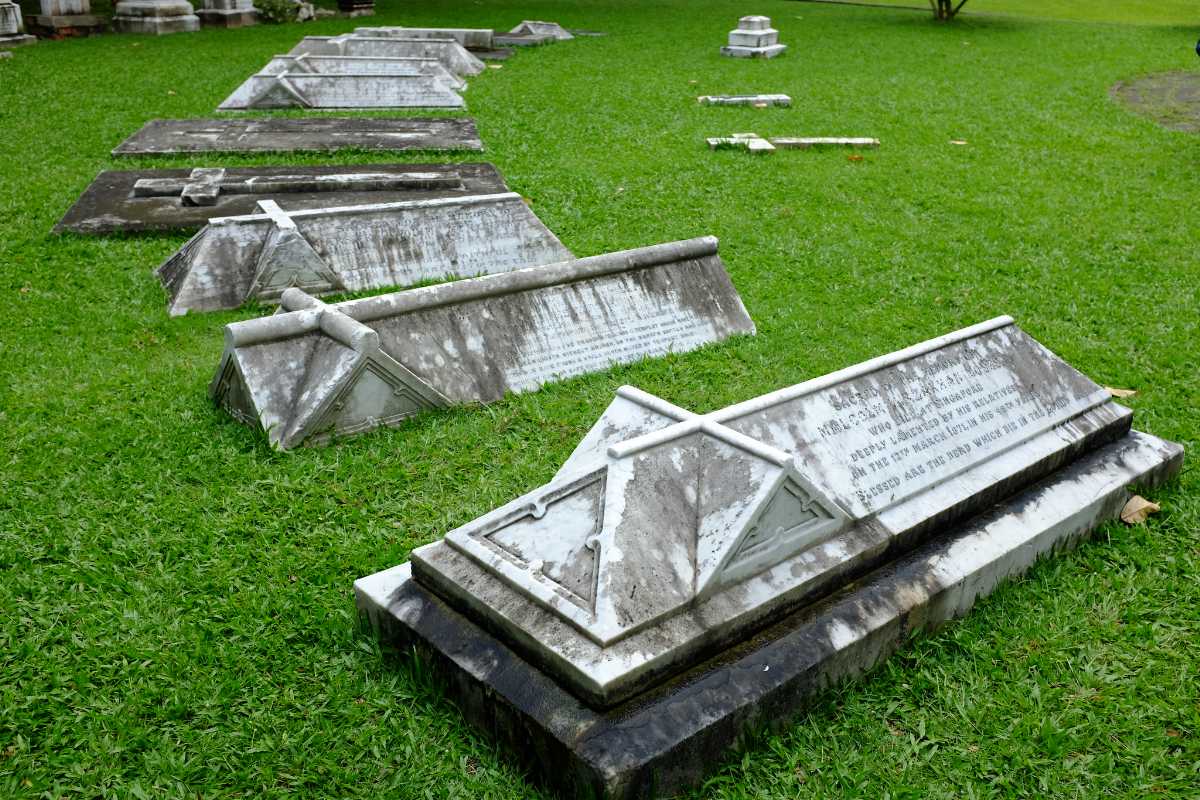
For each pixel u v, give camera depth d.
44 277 6.90
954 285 7.27
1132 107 14.51
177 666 3.39
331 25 19.88
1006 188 9.95
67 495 4.35
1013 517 3.99
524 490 4.47
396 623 3.38
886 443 3.85
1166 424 5.15
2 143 10.46
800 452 3.65
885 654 3.47
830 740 3.18
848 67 16.84
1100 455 4.47
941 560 3.70
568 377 5.53
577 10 23.50
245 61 15.59
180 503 4.30
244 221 6.70
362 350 4.78
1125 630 3.70
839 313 6.68
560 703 2.91
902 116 13.18
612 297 5.84
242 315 6.44
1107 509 4.27
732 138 11.30
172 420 5.00
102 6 20.92
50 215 8.18
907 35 20.70
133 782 2.96
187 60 15.53
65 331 6.10
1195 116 13.88
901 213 9.07
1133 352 6.13
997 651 3.58
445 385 5.14
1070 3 28.11
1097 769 3.11
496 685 3.03
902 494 3.74
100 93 13.04
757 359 5.88
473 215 7.18
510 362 5.38
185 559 3.95
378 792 2.97
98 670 3.37
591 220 8.55
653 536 3.18
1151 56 18.80
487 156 10.48
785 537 3.36
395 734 3.16
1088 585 3.93
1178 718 3.29
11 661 3.40
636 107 13.22
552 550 3.22
